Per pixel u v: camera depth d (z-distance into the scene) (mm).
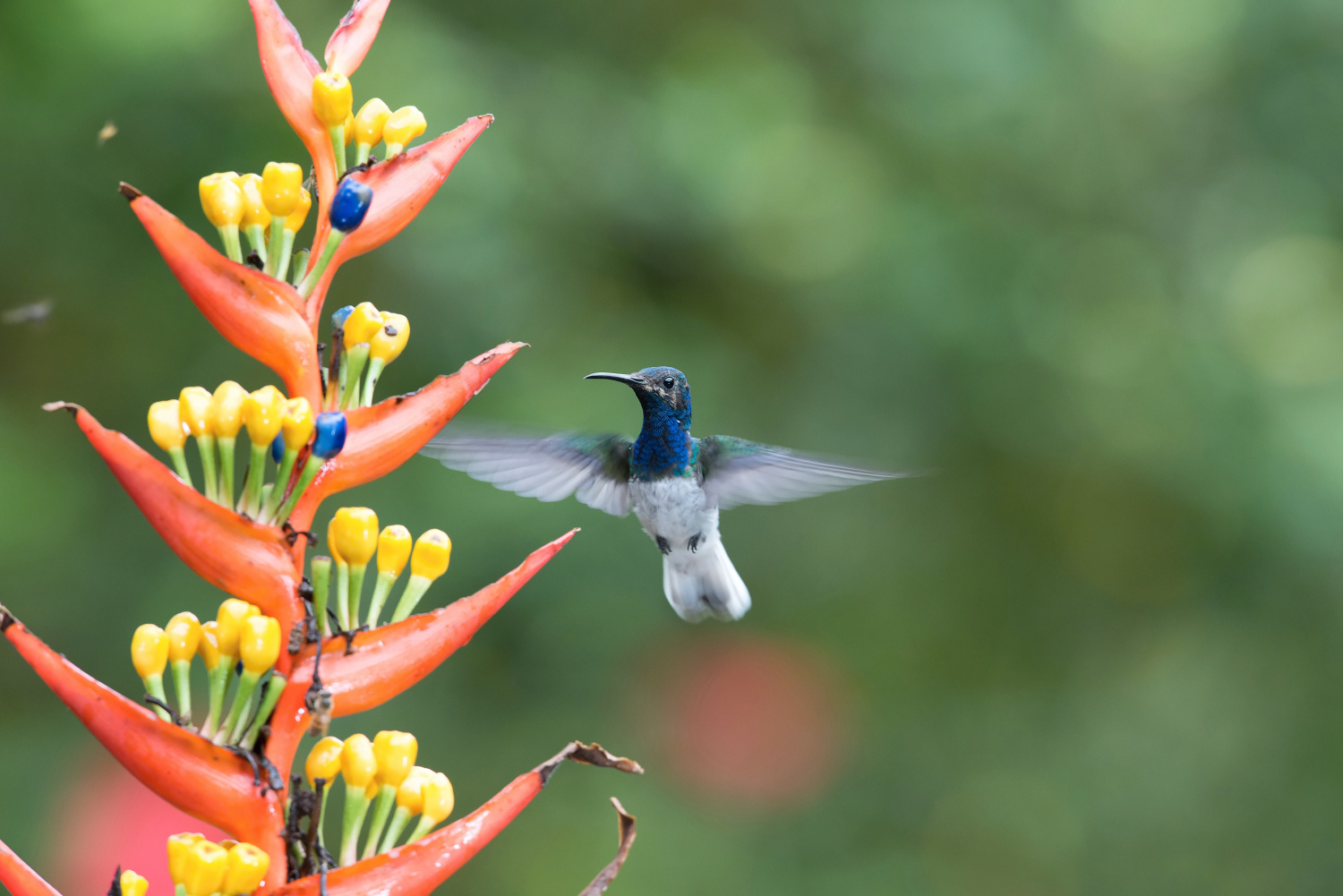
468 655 11359
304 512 3652
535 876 11172
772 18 13430
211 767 3373
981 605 13727
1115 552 13688
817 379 12562
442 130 10992
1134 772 13719
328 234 3834
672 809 11555
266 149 10758
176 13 10523
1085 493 13500
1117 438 12938
